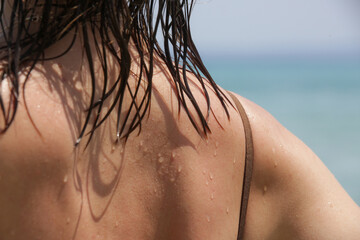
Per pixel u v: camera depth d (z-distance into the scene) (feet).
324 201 2.98
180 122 2.83
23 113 2.66
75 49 2.76
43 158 2.67
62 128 2.69
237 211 2.92
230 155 2.89
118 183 2.77
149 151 2.80
